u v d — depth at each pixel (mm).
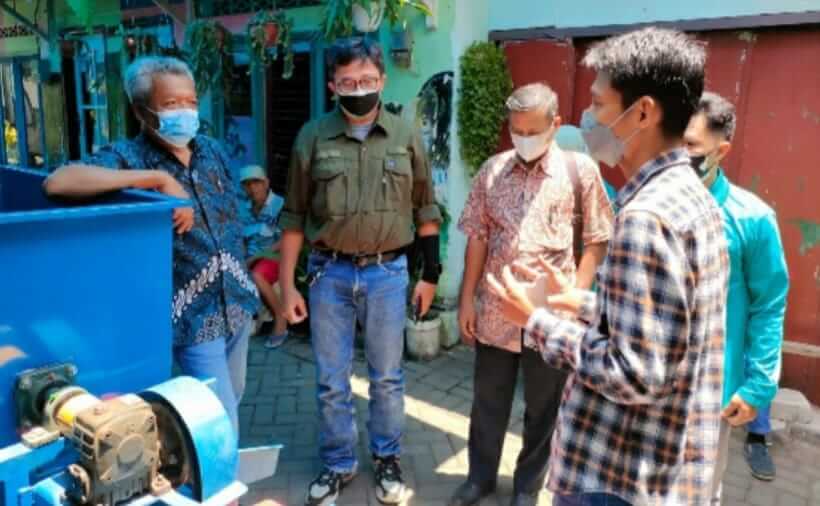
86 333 1351
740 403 2154
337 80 2584
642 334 1295
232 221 2461
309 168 2738
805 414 3752
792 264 3926
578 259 2693
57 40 7168
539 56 4410
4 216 1154
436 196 4625
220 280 2369
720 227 1429
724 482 3264
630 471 1456
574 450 1524
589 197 2602
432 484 3166
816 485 3275
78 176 1653
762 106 3865
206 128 5707
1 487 1226
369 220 2701
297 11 5113
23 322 1245
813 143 3758
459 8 4316
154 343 1492
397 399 3000
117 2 6461
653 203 1336
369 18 4254
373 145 2701
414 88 4590
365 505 2977
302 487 3127
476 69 4340
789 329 3992
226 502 1265
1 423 1251
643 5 4059
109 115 6785
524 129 2490
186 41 5508
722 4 3812
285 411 3895
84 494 1150
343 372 2930
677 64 1373
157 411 1300
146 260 1439
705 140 2078
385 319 2857
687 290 1319
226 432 1300
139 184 1710
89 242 1321
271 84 5383
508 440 3568
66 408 1223
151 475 1223
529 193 2604
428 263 2990
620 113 1441
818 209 3803
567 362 1465
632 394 1312
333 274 2807
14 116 8266
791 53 3738
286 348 4812
